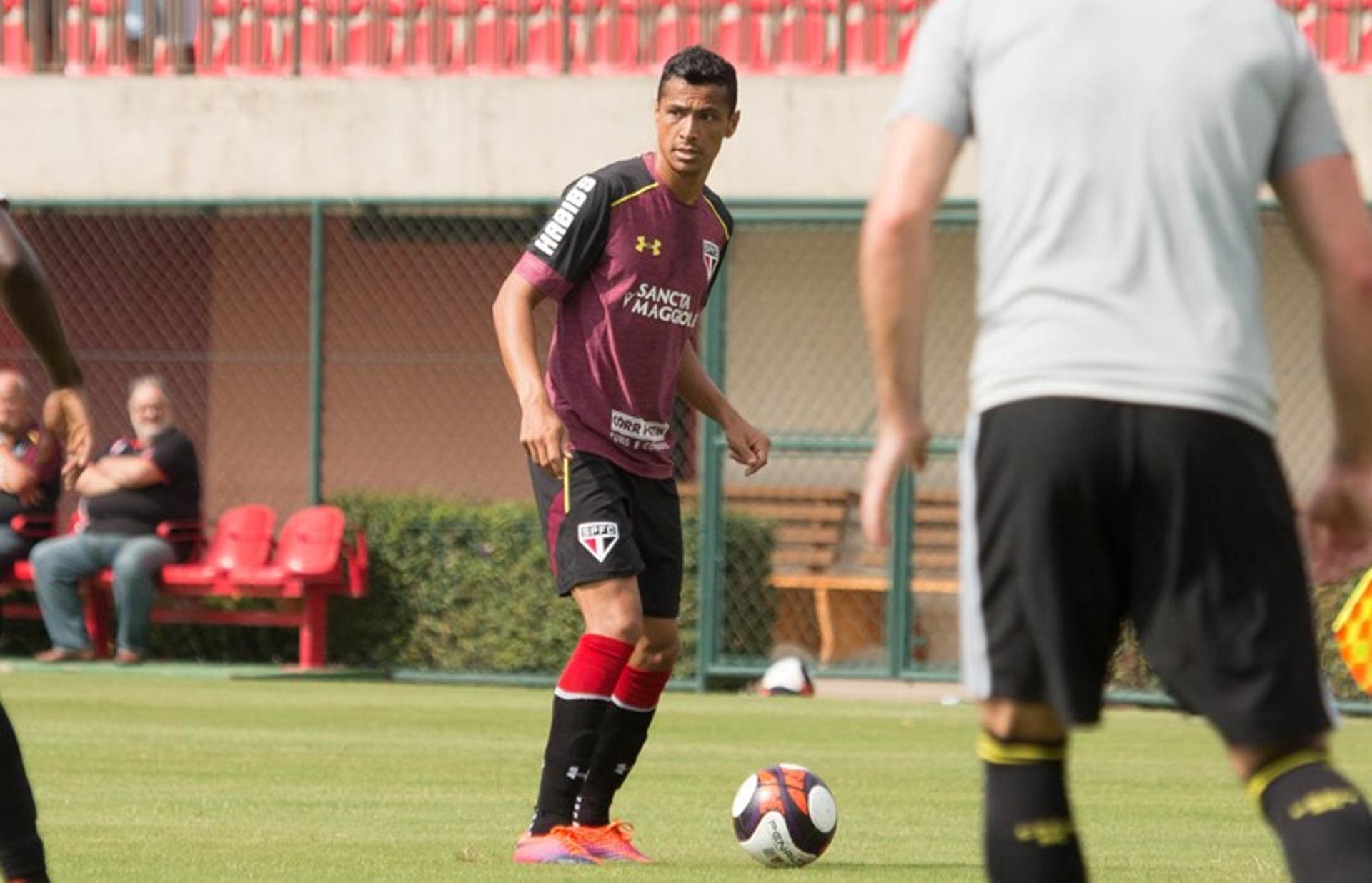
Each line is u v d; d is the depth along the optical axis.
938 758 40.88
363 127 63.66
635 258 25.14
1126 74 12.84
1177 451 12.42
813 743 43.69
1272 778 12.73
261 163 64.31
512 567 59.78
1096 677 12.92
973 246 64.19
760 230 65.00
